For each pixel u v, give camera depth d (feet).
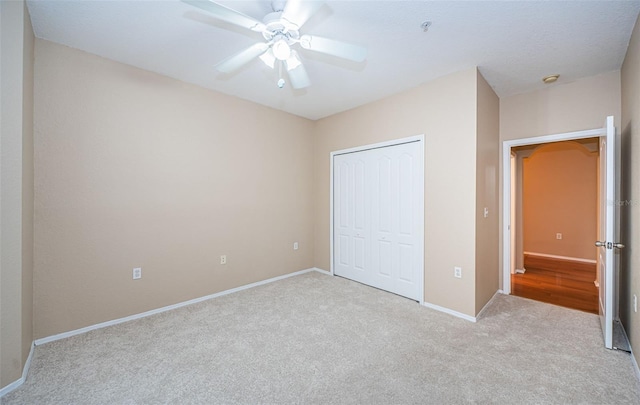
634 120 6.84
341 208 13.35
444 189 9.45
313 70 9.00
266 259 12.51
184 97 9.89
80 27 6.82
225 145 11.03
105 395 5.43
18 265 5.71
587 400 5.28
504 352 6.89
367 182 12.14
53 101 7.39
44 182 7.27
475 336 7.70
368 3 5.90
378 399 5.30
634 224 6.77
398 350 6.99
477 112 8.79
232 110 11.23
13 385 5.60
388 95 11.12
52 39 7.29
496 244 10.98
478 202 8.97
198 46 7.73
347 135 12.92
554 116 10.09
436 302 9.65
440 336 7.70
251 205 11.94
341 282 12.57
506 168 11.13
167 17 6.48
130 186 8.72
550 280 13.15
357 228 12.59
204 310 9.49
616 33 6.94
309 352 6.92
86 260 7.95
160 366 6.35
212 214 10.68
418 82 9.93
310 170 14.49
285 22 5.26
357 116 12.46
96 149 8.09
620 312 8.55
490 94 10.14
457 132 9.13
